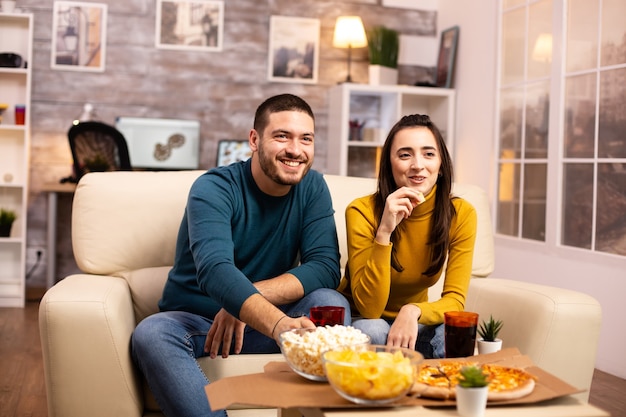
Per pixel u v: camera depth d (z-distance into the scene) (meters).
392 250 2.31
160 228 2.50
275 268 2.33
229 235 2.15
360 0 6.25
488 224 2.77
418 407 1.45
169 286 2.31
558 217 4.33
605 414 1.41
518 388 1.46
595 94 4.04
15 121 5.53
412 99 6.16
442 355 2.15
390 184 2.31
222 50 6.07
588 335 2.19
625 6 3.81
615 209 3.86
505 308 2.32
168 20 5.98
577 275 4.12
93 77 5.90
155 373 2.01
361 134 5.93
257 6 6.12
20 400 3.21
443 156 2.28
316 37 6.18
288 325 1.82
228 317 2.04
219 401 1.50
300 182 2.36
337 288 2.42
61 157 5.88
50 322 2.00
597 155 4.02
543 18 4.56
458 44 5.85
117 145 5.30
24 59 5.68
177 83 6.02
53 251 5.51
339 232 2.63
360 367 1.41
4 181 5.61
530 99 4.70
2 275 5.65
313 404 1.46
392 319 2.37
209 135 6.09
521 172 4.80
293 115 2.19
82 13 5.87
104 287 2.16
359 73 6.27
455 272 2.30
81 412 2.03
